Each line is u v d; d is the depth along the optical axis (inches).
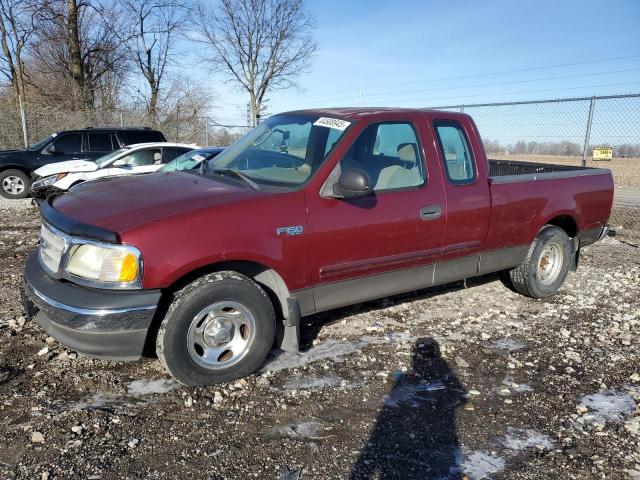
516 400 134.3
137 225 121.3
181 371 129.5
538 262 203.2
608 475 105.8
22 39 921.5
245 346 137.9
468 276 184.9
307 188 141.8
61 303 121.0
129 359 126.3
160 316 132.3
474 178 177.0
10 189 480.7
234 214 130.3
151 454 107.4
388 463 107.7
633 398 136.5
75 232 122.3
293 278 141.1
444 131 173.5
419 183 164.6
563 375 148.3
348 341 166.4
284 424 120.2
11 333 161.6
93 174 383.6
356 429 119.3
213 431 116.2
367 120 154.6
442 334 174.7
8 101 852.6
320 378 142.1
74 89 912.9
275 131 171.5
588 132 443.8
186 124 948.0
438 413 127.3
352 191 137.7
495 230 183.3
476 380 144.3
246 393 133.0
